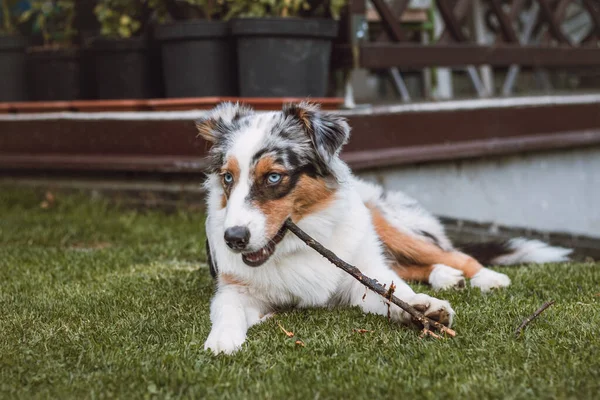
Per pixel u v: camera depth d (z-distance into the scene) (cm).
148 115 639
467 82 1014
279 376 259
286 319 332
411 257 431
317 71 598
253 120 348
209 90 613
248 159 325
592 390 237
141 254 504
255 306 352
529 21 910
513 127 736
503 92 899
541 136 755
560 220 785
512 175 746
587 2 847
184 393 249
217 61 611
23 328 323
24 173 738
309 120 338
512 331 302
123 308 355
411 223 434
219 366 269
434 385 246
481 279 403
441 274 409
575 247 676
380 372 260
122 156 657
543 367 259
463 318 322
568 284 390
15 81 749
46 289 401
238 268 345
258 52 581
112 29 687
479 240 660
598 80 1105
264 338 302
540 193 770
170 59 620
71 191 707
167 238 561
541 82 1053
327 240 350
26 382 260
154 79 684
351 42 626
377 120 638
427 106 674
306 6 616
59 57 732
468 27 934
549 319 316
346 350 285
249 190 322
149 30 692
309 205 340
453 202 703
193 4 634
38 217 629
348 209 361
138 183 666
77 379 261
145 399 242
